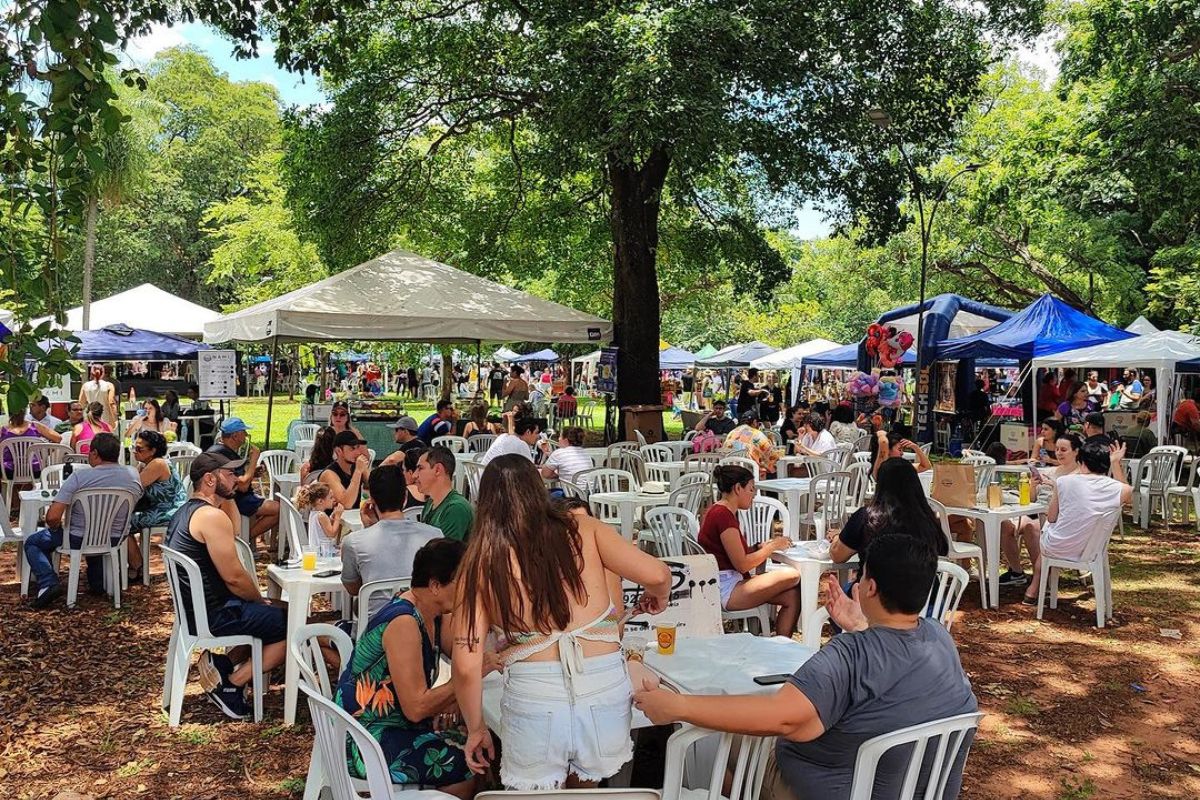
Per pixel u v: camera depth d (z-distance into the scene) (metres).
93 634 6.51
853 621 3.30
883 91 13.64
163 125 45.38
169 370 34.22
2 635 6.44
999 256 26.70
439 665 4.40
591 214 20.44
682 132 10.82
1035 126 17.88
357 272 12.08
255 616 4.98
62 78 3.73
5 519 7.48
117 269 40.22
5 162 3.85
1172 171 15.05
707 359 31.20
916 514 5.01
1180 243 21.61
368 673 3.37
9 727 4.86
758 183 20.14
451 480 5.73
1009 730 4.92
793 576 5.74
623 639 3.91
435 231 19.78
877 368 17.25
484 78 16.55
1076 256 24.16
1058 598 7.64
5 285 3.77
